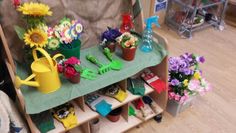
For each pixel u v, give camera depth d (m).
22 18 1.17
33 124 1.18
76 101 1.36
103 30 1.48
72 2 1.29
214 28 2.97
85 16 1.37
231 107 1.85
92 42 1.47
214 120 1.74
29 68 1.21
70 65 1.17
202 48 2.57
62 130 1.23
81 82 1.21
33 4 1.08
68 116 1.27
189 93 1.66
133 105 1.65
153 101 1.72
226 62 2.36
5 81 1.37
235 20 3.10
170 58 1.70
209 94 1.96
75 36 1.26
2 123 1.02
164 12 2.95
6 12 1.14
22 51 1.26
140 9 1.46
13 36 1.21
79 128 1.47
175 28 2.90
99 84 1.23
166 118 1.74
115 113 1.54
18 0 1.09
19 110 1.23
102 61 1.35
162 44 1.42
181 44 2.62
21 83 1.05
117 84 1.48
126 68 1.31
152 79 1.54
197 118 1.75
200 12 2.96
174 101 1.68
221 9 2.93
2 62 1.32
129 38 1.35
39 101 1.09
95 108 1.33
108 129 1.52
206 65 2.29
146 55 1.40
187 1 2.74
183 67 1.66
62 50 1.24
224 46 2.62
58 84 1.16
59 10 1.26
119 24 1.56
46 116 1.25
